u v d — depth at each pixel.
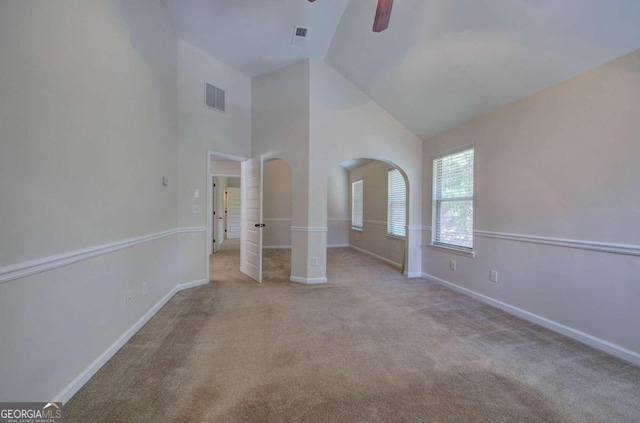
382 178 5.92
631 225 1.96
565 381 1.73
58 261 1.45
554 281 2.46
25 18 1.26
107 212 1.92
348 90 4.05
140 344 2.16
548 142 2.49
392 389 1.64
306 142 3.88
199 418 1.39
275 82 4.17
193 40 3.51
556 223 2.44
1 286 1.15
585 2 1.83
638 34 1.84
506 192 2.92
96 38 1.79
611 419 1.42
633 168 1.94
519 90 2.67
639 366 1.90
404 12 2.69
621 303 2.01
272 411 1.45
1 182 1.15
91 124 1.74
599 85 2.12
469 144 3.41
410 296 3.42
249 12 3.05
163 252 3.01
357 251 7.04
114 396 1.55
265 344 2.18
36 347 1.33
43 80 1.37
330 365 1.89
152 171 2.69
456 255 3.65
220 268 4.95
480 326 2.55
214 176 6.52
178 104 3.46
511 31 2.26
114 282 2.02
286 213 7.62
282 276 4.38
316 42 3.56
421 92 3.44
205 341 2.21
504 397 1.58
